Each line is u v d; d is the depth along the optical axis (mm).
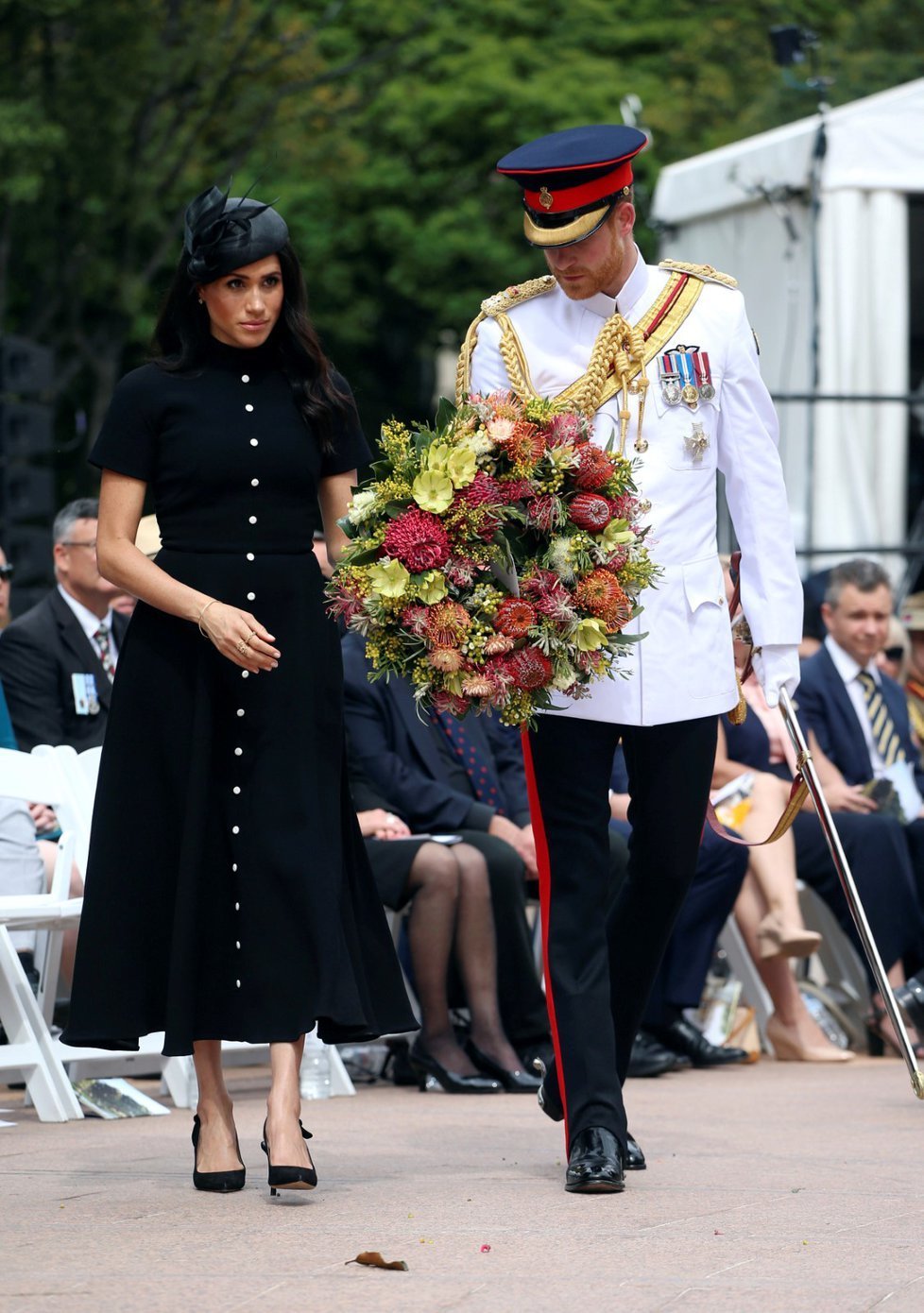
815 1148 15070
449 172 77750
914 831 24000
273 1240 11211
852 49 74750
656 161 72000
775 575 13438
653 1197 12648
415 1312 9477
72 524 21969
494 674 12477
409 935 19766
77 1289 9969
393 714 21031
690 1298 9828
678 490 13219
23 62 54656
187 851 12656
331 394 13328
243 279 12867
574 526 12703
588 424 12828
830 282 37219
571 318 13391
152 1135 16109
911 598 27984
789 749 24094
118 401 13000
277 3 59250
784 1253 10953
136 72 55781
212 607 12484
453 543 12633
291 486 13102
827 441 37312
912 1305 9703
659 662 13117
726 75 77188
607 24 79688
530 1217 11922
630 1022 13656
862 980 23969
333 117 66438
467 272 77562
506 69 76500
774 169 38500
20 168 53219
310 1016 12484
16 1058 17312
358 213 78000
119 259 59531
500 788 21453
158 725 12875
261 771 12797
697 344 13266
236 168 61844
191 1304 9625
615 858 20484
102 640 22391
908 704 25953
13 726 21672
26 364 38875
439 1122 16734
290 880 12617
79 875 19234
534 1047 20109
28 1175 13664
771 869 22500
